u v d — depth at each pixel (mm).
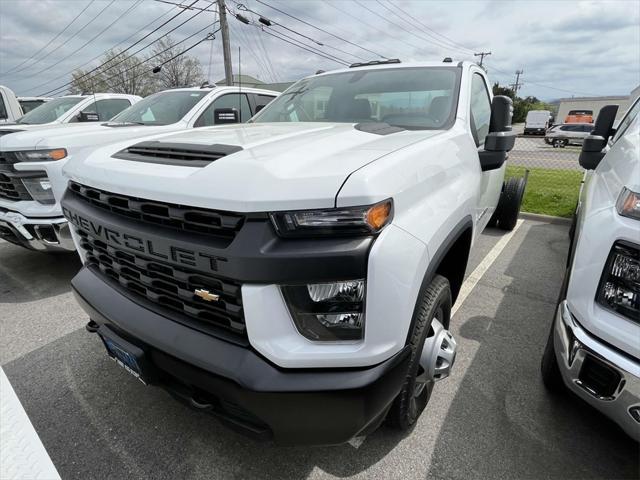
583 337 1583
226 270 1246
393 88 2732
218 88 5336
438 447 1908
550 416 2098
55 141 3484
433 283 1802
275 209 1198
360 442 1938
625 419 1490
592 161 2736
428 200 1589
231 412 1445
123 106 7203
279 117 2998
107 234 1652
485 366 2516
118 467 1822
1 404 1115
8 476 981
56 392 2309
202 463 1841
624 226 1503
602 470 1784
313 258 1181
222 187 1266
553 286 3730
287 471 1795
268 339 1254
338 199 1188
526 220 6320
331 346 1271
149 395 2287
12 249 4809
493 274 4008
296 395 1242
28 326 3031
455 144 2076
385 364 1309
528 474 1765
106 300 1725
